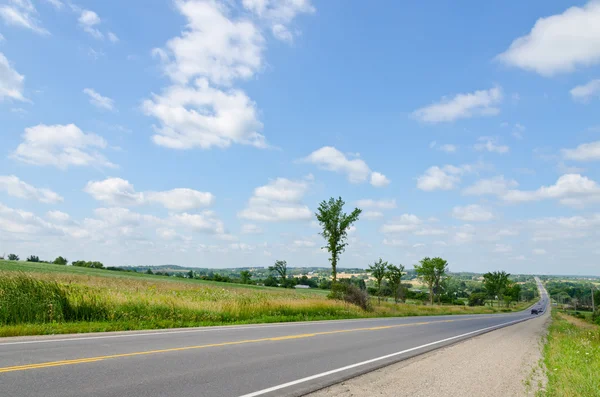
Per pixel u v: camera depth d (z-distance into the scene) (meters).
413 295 112.12
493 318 45.19
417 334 18.47
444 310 53.47
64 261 113.62
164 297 20.98
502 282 95.94
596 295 126.88
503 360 12.26
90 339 11.17
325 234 41.09
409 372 9.33
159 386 6.72
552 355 14.16
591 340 21.77
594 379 9.53
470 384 8.45
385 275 58.34
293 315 24.45
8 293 13.82
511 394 7.88
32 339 10.77
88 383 6.62
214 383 7.15
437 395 7.35
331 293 36.72
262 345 11.91
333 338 14.77
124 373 7.40
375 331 18.45
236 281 124.44
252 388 6.98
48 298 14.42
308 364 9.45
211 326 16.67
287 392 6.92
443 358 11.78
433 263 74.19
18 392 5.95
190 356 9.40
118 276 74.31
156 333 13.23
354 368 9.26
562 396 7.85
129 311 16.48
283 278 124.00
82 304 15.36
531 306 132.00
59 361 8.02
